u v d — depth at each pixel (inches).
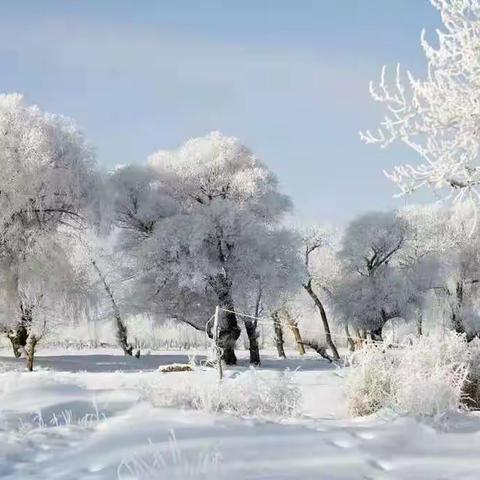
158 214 1760.6
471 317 2082.9
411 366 398.3
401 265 2106.3
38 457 245.4
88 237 1652.3
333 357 2094.0
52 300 1471.5
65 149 1529.3
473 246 2037.4
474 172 369.4
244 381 363.3
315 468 217.5
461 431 283.4
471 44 360.5
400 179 378.3
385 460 231.3
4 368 1352.1
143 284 1673.2
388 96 378.3
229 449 239.3
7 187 1397.6
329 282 2257.6
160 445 245.8
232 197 1806.1
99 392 392.5
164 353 2092.8
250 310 1707.7
